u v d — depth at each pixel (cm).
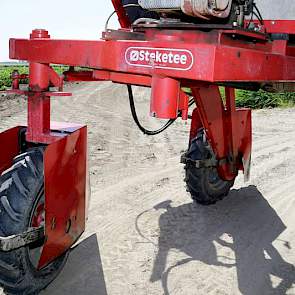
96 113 1410
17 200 307
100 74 336
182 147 944
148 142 982
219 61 269
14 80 341
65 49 322
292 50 398
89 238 491
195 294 400
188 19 328
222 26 307
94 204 588
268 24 388
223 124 494
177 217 560
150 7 320
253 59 301
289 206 614
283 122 1316
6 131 360
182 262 454
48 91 335
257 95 1667
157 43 283
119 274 424
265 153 897
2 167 361
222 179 537
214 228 537
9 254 306
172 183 690
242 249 489
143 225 531
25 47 341
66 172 322
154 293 398
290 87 405
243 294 405
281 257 475
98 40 310
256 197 644
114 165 782
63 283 404
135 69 294
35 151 334
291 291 414
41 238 311
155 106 288
